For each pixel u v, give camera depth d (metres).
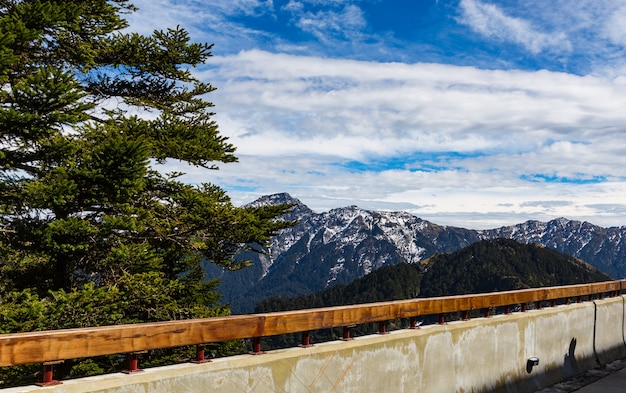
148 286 9.39
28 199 8.50
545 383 6.84
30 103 7.88
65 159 9.04
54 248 8.68
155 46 11.62
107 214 9.88
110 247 9.73
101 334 3.07
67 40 10.09
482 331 5.92
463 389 5.59
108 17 10.39
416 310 5.22
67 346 2.93
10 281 9.58
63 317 8.06
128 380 3.10
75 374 9.77
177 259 13.33
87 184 8.81
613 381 7.21
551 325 7.22
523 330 6.62
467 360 5.68
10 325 7.51
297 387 4.00
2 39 7.50
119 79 12.04
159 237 11.10
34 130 7.82
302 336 4.23
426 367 5.16
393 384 4.80
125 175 8.72
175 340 3.39
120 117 11.05
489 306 6.15
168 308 10.31
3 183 8.70
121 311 9.37
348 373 4.39
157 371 3.26
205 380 3.45
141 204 11.07
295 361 4.00
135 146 8.67
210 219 11.15
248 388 3.69
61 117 7.93
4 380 8.09
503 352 6.24
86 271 10.11
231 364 3.62
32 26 8.61
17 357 2.74
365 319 4.66
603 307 8.55
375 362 4.64
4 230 8.82
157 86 12.48
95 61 11.47
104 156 8.60
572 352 7.65
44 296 9.43
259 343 3.91
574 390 6.75
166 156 11.18
